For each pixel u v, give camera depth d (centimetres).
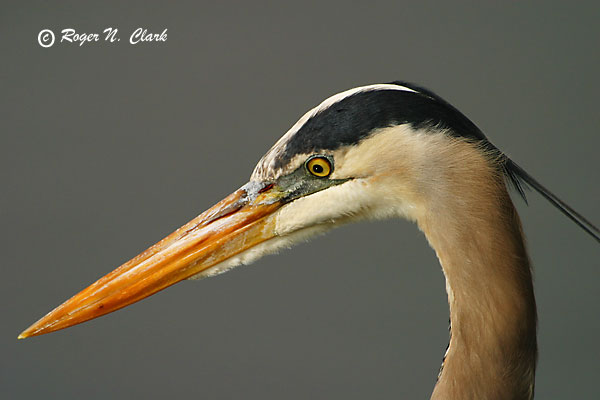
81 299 489
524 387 484
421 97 484
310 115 485
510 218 483
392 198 484
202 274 488
